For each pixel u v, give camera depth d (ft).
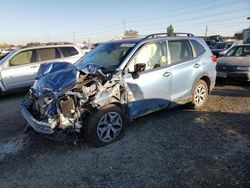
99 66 13.79
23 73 26.73
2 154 13.08
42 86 13.08
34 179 10.80
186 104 19.22
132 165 11.59
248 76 26.55
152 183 10.25
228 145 13.28
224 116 17.70
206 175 10.66
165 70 16.07
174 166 11.41
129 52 14.73
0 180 10.82
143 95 14.89
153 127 15.88
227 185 9.97
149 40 15.79
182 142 13.74
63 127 12.03
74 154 12.73
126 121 14.37
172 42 17.08
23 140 14.70
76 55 29.84
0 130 16.42
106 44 17.49
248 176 10.51
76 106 12.34
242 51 31.22
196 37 19.53
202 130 15.30
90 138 13.00
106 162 11.91
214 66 20.02
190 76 17.84
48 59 28.12
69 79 12.58
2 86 25.90
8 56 26.61
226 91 25.46
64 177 10.86
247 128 15.46
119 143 13.78
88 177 10.80
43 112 12.35
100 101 12.77
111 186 10.16
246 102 21.13
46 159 12.39
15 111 20.89
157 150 12.91
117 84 13.48
